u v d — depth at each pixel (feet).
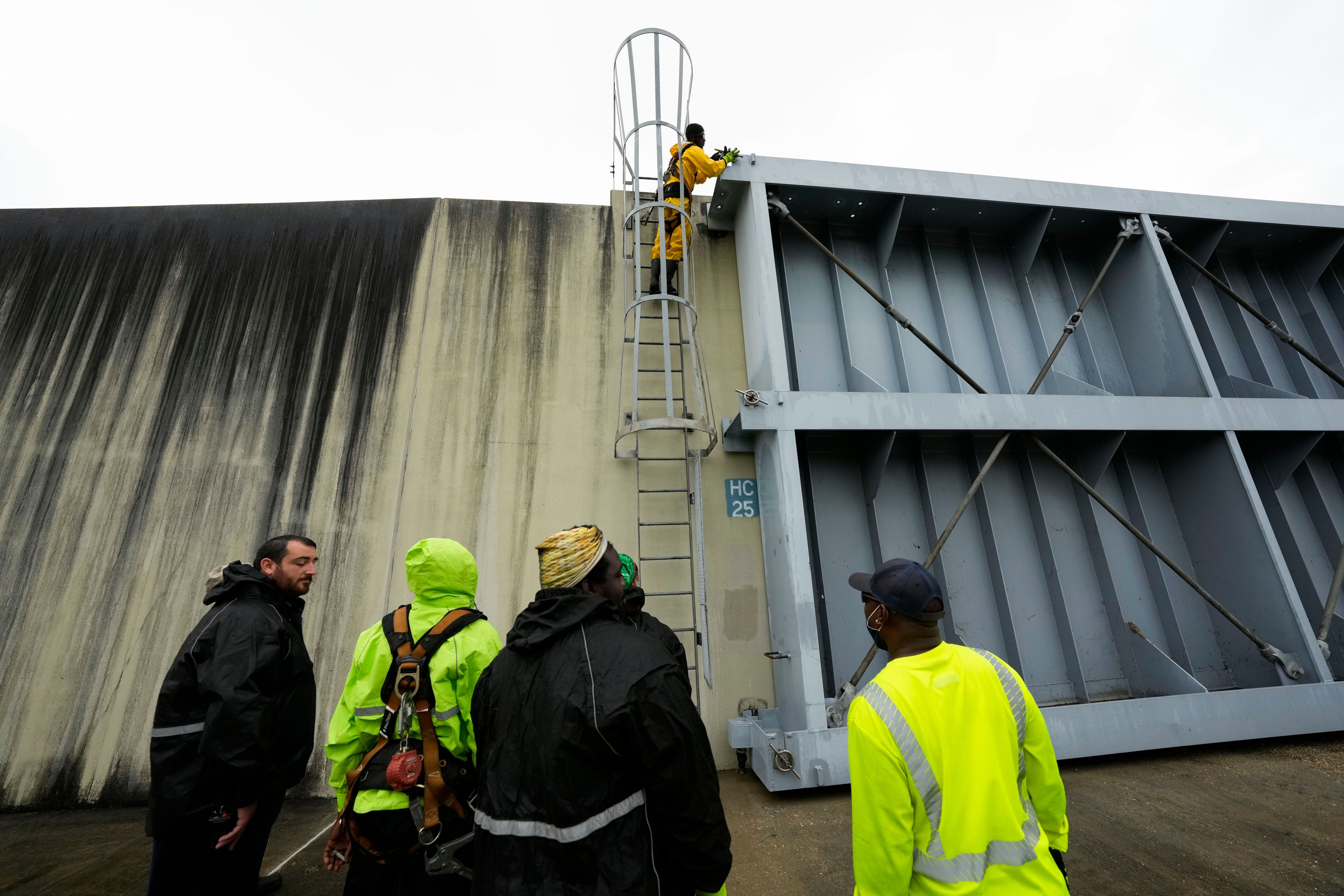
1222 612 16.08
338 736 6.70
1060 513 19.01
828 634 16.83
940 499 18.66
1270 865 9.96
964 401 16.56
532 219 19.40
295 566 8.56
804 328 19.47
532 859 4.58
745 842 11.33
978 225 20.97
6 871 10.89
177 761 7.14
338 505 16.15
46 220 18.97
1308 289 22.65
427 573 7.09
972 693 5.02
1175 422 17.46
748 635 16.03
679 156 17.35
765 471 16.31
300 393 17.24
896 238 21.12
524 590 15.83
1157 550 16.56
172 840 7.22
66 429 16.61
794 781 13.07
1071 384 18.72
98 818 13.17
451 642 6.70
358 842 6.25
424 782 6.24
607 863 4.56
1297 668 15.79
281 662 7.73
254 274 18.57
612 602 5.84
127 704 14.43
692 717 5.00
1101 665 17.61
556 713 4.86
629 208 19.65
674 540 16.57
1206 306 22.35
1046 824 5.27
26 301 17.97
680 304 17.63
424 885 6.20
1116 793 12.86
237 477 16.31
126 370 17.33
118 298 18.13
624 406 17.66
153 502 16.01
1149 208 20.12
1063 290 21.61
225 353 17.60
